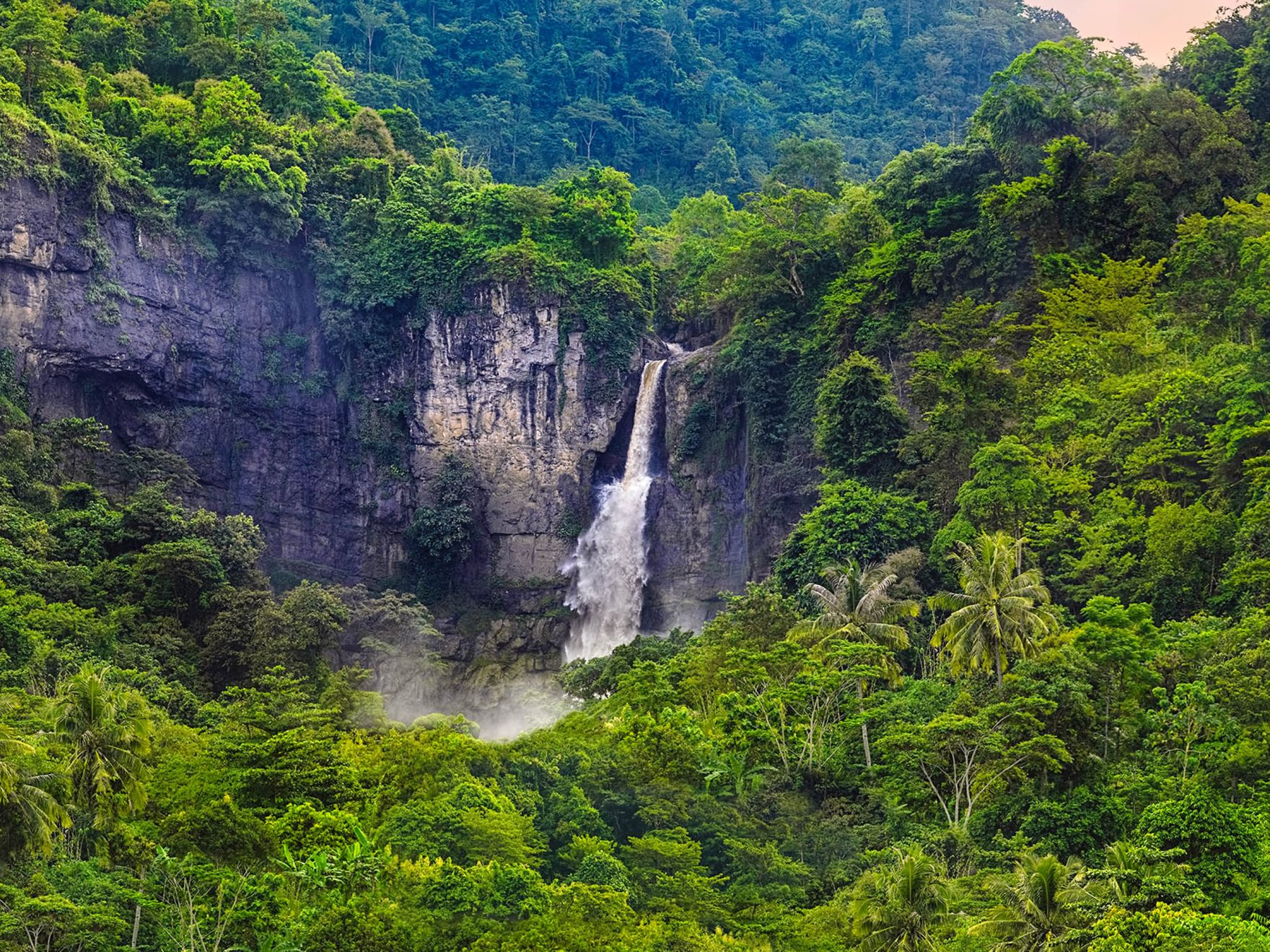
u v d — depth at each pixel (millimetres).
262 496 129750
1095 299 105750
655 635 129250
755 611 92938
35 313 115250
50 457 112500
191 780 69938
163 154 130250
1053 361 101938
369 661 119688
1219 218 106000
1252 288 99750
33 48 126375
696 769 76750
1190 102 118125
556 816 71875
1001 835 66188
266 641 106000
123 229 122125
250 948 55781
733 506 130000
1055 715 70750
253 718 77312
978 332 108500
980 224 118500
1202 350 98750
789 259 128125
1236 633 73312
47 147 116875
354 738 83625
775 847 70375
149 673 95375
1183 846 57688
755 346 125625
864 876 63375
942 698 79125
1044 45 128750
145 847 62719
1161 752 69625
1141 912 49719
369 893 60062
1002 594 78000
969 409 101812
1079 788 67188
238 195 128875
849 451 107500
